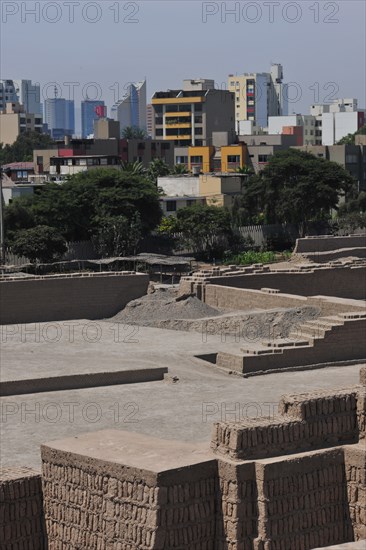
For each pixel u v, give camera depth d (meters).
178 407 50.81
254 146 188.50
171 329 70.69
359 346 63.56
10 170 158.88
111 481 25.30
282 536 25.50
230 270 79.44
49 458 26.70
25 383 53.69
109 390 54.78
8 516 26.61
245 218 133.62
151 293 75.81
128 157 185.88
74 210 109.31
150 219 114.31
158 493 24.53
